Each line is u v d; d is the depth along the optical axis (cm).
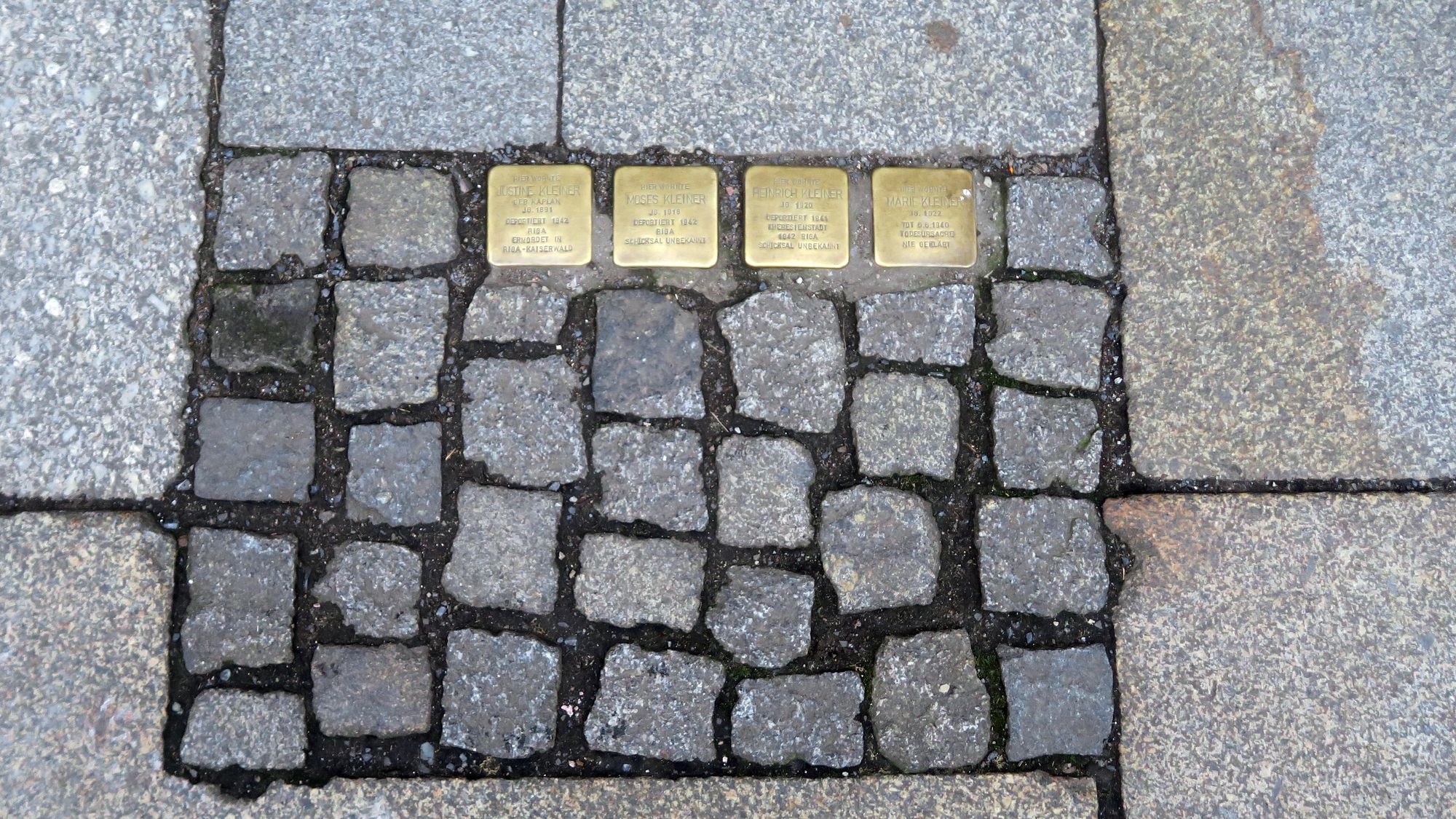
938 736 226
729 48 244
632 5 243
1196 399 242
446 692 222
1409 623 235
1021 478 236
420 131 237
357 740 221
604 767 223
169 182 232
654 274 237
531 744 221
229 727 218
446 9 240
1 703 215
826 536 230
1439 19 253
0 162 229
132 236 229
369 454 226
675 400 232
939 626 230
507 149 238
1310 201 248
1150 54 252
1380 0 253
